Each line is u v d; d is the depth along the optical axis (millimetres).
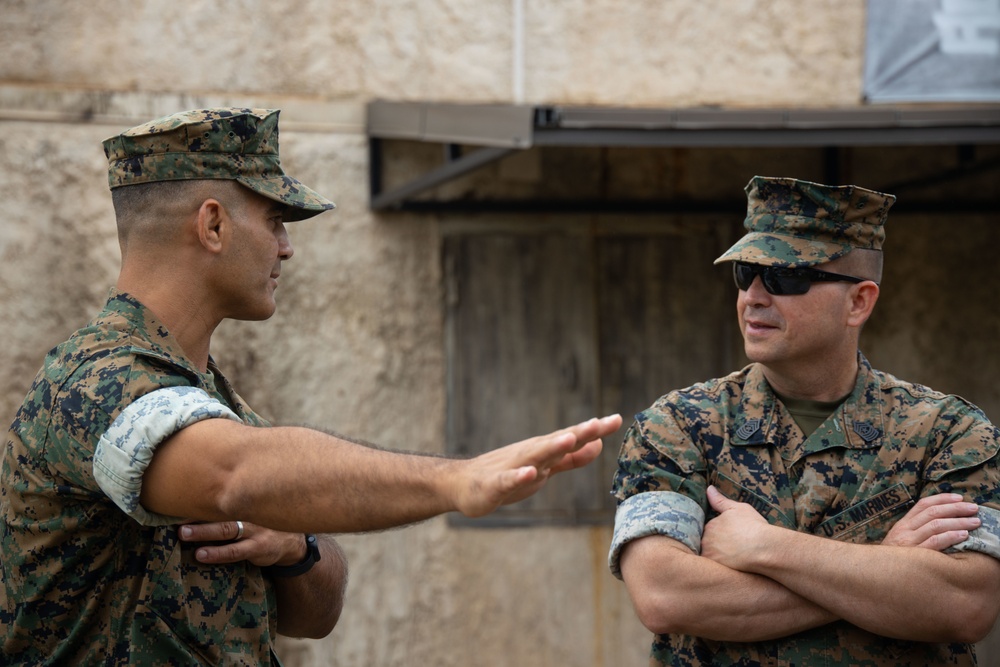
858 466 2525
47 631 2086
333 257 5871
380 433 5918
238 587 2242
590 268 6152
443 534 6027
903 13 5895
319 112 5875
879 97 5941
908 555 2369
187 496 1927
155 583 2078
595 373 6141
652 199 6191
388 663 5906
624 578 2555
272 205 2264
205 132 2170
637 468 2609
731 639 2428
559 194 6129
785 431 2582
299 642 5797
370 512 1847
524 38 5945
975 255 6328
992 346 6305
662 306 6195
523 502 6098
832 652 2424
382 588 5914
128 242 2211
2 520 2125
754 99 6035
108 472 1945
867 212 2570
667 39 6000
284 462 1877
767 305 2549
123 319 2143
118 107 5723
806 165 6293
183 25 5777
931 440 2520
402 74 5930
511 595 6062
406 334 5980
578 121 5176
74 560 2059
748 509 2504
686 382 6195
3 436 5543
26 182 5625
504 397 6082
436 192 6008
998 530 2420
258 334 5750
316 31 5875
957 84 5875
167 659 2098
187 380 2086
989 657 6176
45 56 5680
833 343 2555
